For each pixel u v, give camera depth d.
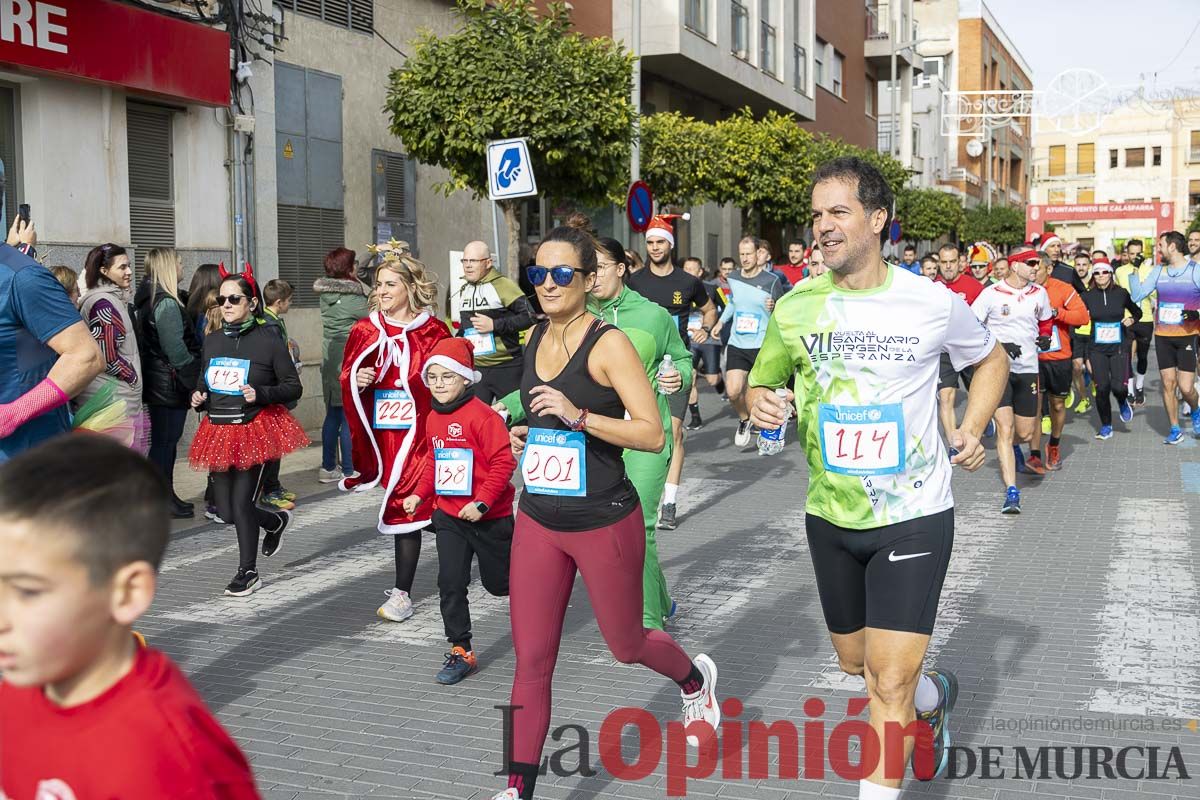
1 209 4.21
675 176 20.33
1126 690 5.12
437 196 16.64
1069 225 81.31
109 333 7.64
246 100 12.88
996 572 7.23
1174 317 12.50
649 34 21.81
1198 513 9.05
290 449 6.78
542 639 3.86
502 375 8.77
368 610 6.49
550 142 13.55
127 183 11.53
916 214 37.53
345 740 4.63
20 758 1.77
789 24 29.09
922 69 58.53
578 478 3.83
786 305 3.71
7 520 1.55
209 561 7.59
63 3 10.23
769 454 12.15
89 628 1.62
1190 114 78.38
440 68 13.48
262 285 13.21
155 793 1.70
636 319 5.91
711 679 4.48
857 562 3.70
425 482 5.55
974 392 3.75
